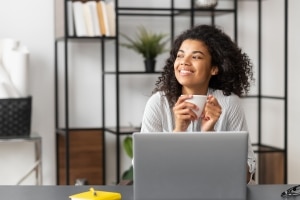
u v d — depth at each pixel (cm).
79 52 408
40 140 361
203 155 171
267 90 443
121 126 418
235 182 172
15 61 361
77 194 191
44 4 393
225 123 236
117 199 189
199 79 224
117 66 381
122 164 422
